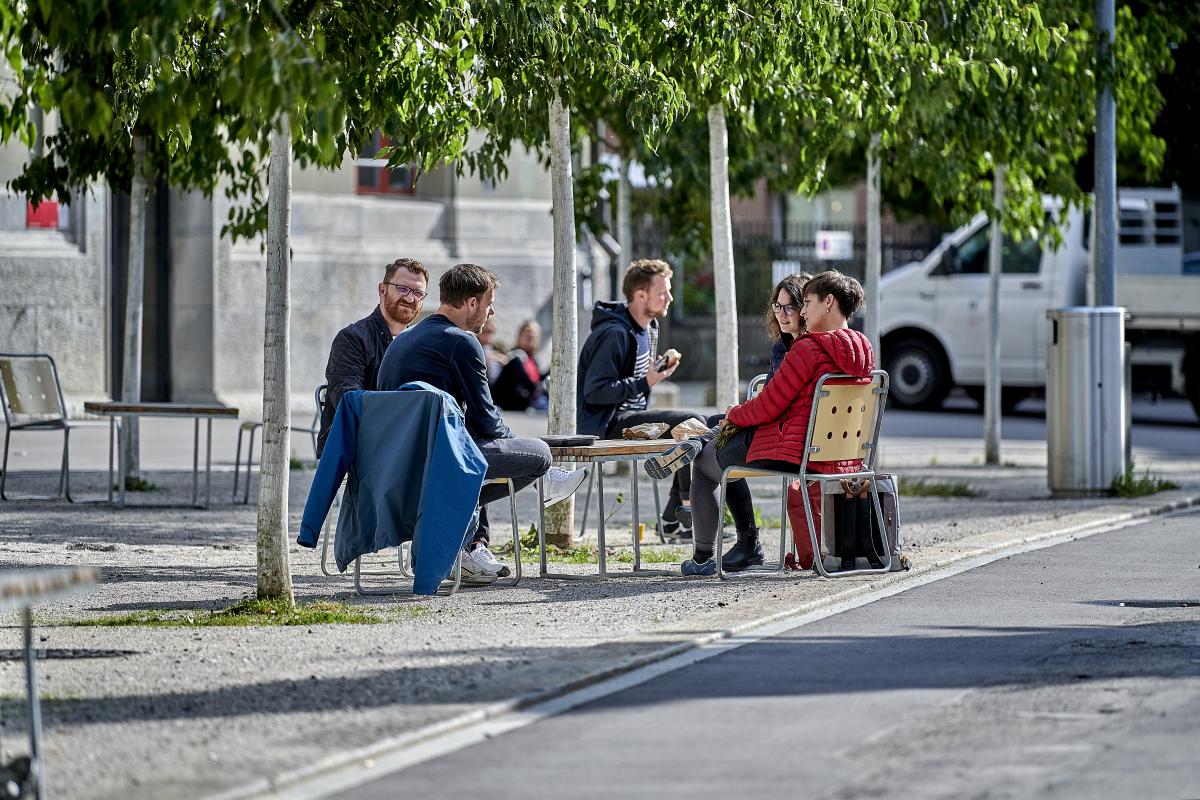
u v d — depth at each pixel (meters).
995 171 50.75
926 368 80.06
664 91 30.11
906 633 23.31
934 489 44.69
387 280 30.45
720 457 28.61
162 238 71.38
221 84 19.38
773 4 32.31
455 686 19.48
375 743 16.95
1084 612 25.05
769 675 20.50
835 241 98.62
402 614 24.89
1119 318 43.31
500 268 78.19
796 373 27.91
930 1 37.16
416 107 27.58
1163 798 15.13
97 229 67.25
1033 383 76.75
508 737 17.58
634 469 29.56
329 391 30.17
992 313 54.56
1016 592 27.12
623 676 20.55
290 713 18.22
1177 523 38.03
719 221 39.22
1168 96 59.75
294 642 22.44
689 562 29.28
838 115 38.91
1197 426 74.31
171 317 71.25
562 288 33.50
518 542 28.11
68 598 26.45
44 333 66.12
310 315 73.00
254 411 71.06
